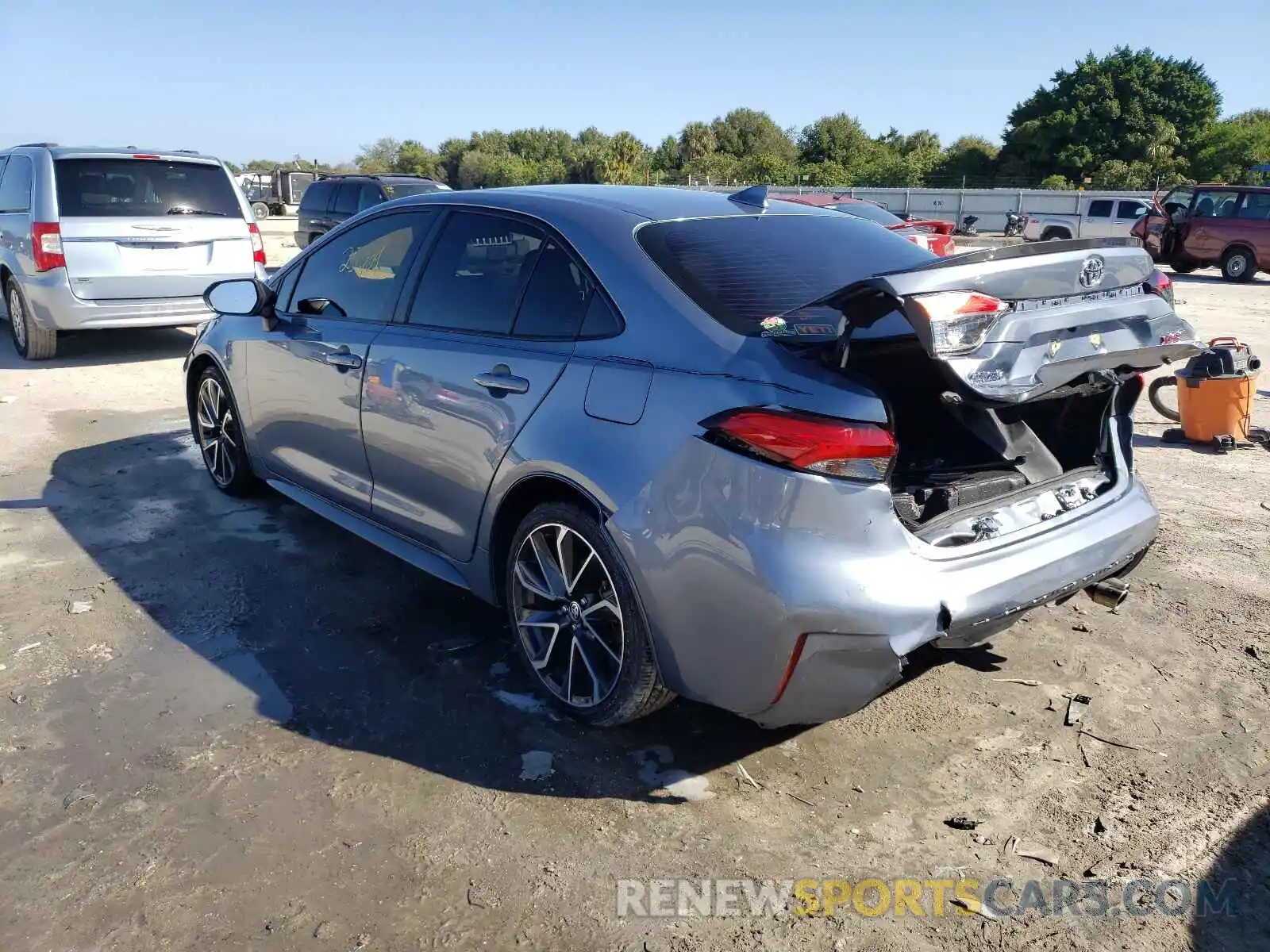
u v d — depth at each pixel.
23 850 2.58
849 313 2.46
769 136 76.88
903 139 75.69
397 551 3.88
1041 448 3.28
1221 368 6.49
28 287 8.50
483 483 3.29
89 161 8.45
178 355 9.52
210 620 3.89
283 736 3.11
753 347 2.67
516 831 2.68
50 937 2.29
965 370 2.37
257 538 4.76
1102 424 3.36
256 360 4.63
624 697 2.96
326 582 4.26
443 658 3.62
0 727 3.14
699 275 2.99
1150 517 3.33
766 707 2.66
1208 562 4.54
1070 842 2.66
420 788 2.86
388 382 3.71
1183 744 3.10
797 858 2.59
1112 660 3.63
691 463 2.64
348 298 4.16
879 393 2.54
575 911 2.40
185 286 8.75
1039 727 3.19
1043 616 3.98
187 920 2.35
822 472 2.49
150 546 4.65
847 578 2.51
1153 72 54.88
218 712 3.24
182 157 8.87
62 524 4.92
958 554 2.71
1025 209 38.25
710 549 2.60
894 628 2.53
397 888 2.47
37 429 6.73
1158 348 2.76
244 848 2.60
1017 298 2.48
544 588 3.21
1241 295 17.30
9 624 3.84
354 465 4.06
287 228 29.86
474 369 3.33
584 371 2.97
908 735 3.15
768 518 2.52
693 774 2.94
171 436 6.59
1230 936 2.34
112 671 3.49
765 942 2.32
